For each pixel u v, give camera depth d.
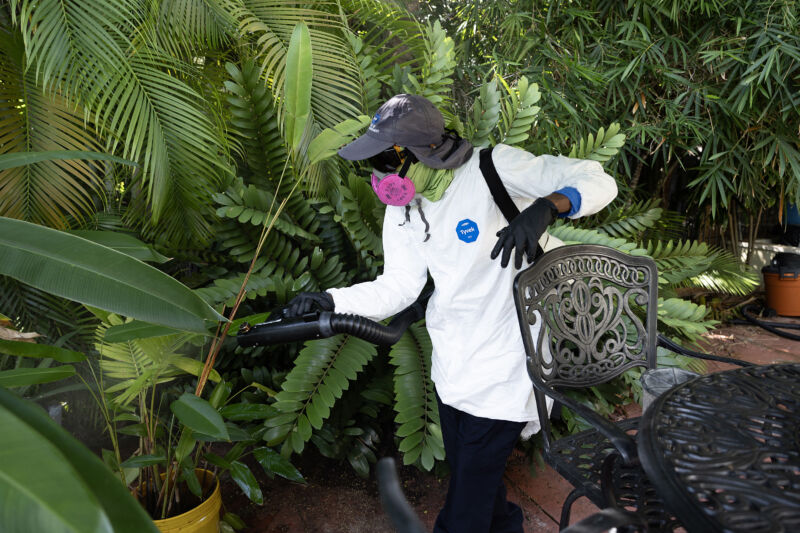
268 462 1.79
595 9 3.39
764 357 3.74
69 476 0.54
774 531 0.59
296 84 1.40
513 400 1.38
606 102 3.38
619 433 0.96
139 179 2.57
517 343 1.39
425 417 1.98
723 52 2.90
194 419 1.37
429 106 1.30
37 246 0.95
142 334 1.34
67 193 2.28
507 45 3.52
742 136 3.33
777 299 4.68
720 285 3.79
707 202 4.71
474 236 1.37
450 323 1.46
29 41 1.86
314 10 2.66
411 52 3.48
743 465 0.71
